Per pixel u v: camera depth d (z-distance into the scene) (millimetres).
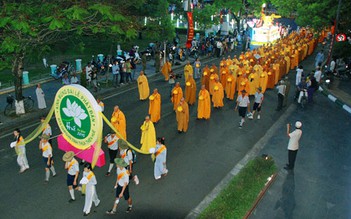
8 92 21297
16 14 13516
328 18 27188
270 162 13070
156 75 27172
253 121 18125
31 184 11727
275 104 21188
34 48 17297
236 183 11672
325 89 24156
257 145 15273
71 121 12789
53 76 24500
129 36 15969
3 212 10211
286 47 31266
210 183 12047
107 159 13609
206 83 22953
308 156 14375
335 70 28078
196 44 36000
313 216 10414
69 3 15180
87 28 17078
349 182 12430
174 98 18688
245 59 26953
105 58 27391
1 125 16172
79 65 26812
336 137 16422
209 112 18000
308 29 44812
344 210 10773
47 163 11625
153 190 11500
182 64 31500
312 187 12000
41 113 18047
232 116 18766
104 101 20453
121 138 12203
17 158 12844
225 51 37625
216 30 44969
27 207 10477
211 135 16141
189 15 28719
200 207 10672
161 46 32531
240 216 9992
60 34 17953
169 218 10102
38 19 14141
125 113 18562
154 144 13898
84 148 12867
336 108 20766
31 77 24609
